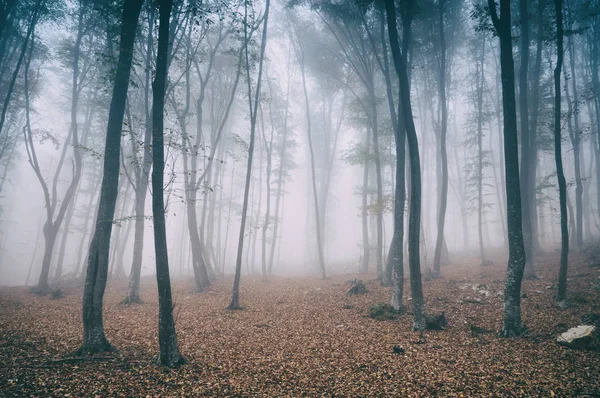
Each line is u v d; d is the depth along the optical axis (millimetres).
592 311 11664
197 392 7176
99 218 9836
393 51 12453
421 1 18844
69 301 18781
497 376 7707
